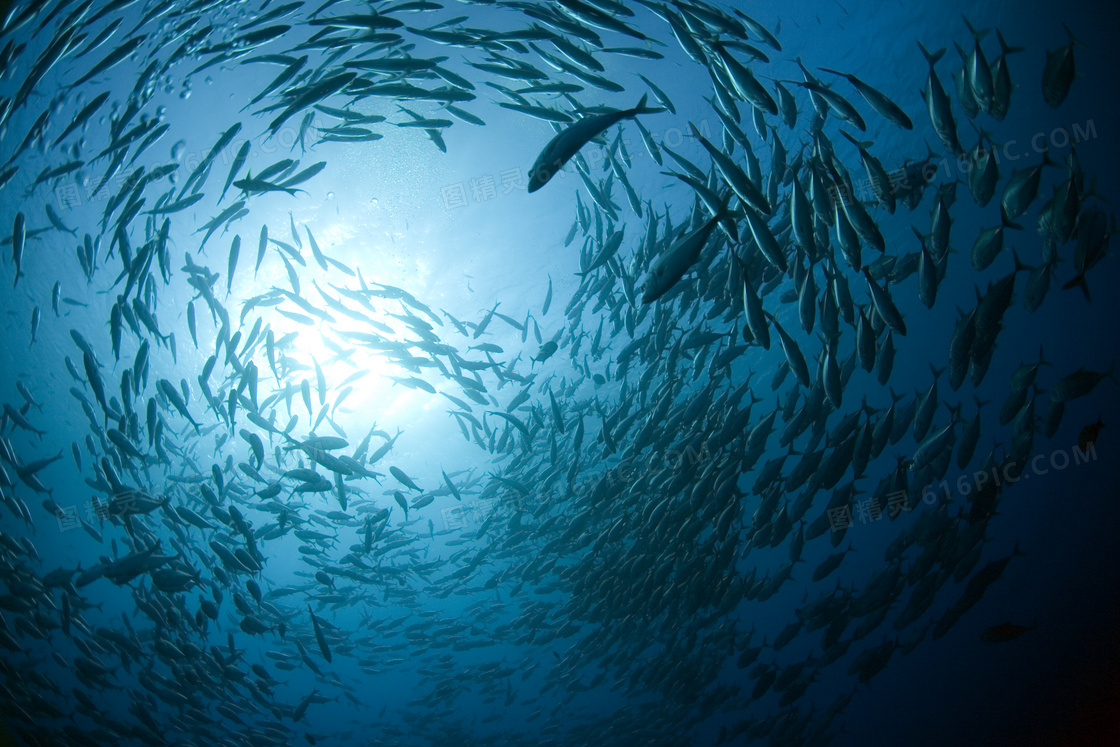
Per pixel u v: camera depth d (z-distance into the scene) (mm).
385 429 12789
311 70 5383
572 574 8352
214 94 6918
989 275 14047
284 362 7293
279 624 6879
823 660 7703
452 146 8383
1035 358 16266
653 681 8938
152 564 6172
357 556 8953
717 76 4320
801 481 5363
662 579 7137
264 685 8156
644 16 7133
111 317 5180
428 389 7535
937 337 14859
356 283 9781
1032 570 20156
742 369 13805
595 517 8250
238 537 11398
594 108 4973
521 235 9875
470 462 14492
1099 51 9516
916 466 5090
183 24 6094
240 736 9750
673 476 6480
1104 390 16859
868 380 15789
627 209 9578
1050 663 17594
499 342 11758
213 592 8469
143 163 7270
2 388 11375
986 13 8758
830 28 8117
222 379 10664
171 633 8695
